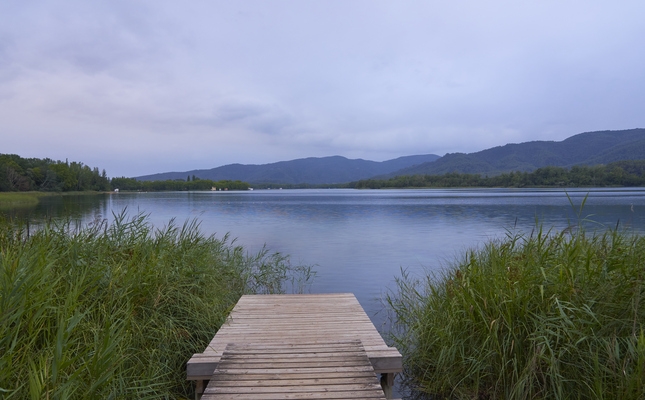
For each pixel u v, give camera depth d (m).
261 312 5.63
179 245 6.12
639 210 26.33
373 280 9.66
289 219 26.89
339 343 4.20
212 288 5.65
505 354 3.76
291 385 3.22
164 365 4.02
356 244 15.52
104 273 4.05
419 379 4.64
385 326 6.23
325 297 6.61
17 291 2.87
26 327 2.98
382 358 3.86
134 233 5.51
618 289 3.66
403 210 35.03
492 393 3.89
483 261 5.27
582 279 3.83
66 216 6.18
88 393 2.62
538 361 3.60
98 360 2.82
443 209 34.69
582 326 3.65
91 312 3.65
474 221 23.42
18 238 4.57
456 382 4.22
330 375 3.42
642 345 3.09
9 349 2.61
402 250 14.02
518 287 3.92
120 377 3.23
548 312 3.71
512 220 22.80
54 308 3.10
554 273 4.04
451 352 4.20
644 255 3.99
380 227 21.61
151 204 47.16
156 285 4.41
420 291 7.82
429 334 4.70
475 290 4.24
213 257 7.21
